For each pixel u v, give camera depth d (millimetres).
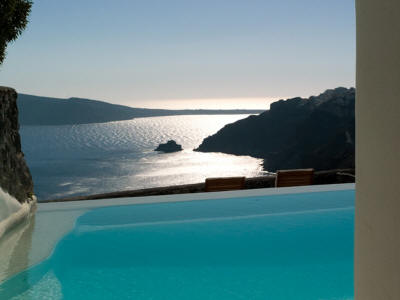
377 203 761
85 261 3436
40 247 3082
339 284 3305
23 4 3111
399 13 656
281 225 4207
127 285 3199
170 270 3441
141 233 3936
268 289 3201
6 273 2631
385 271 737
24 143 121125
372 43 767
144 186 78688
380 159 742
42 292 2805
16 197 3344
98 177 84875
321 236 4109
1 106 3119
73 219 3857
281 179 5195
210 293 3148
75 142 122375
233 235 4031
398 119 666
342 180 5973
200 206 4449
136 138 131750
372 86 771
